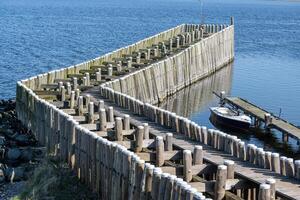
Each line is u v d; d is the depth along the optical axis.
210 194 20.12
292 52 93.06
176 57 56.72
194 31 73.38
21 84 36.56
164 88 53.28
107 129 27.16
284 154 39.22
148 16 178.50
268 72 72.69
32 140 32.91
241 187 20.08
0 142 32.16
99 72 42.97
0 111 39.72
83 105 33.50
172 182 17.88
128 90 43.75
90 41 102.25
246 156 22.73
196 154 21.62
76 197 23.67
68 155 26.03
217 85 63.72
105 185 22.33
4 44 93.31
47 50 88.19
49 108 29.16
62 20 151.12
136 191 19.80
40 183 25.84
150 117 29.84
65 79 41.25
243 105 47.62
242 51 92.88
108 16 173.75
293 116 49.84
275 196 19.28
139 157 21.16
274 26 148.50
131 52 57.66
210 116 47.91
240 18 178.38
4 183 27.42
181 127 26.91
